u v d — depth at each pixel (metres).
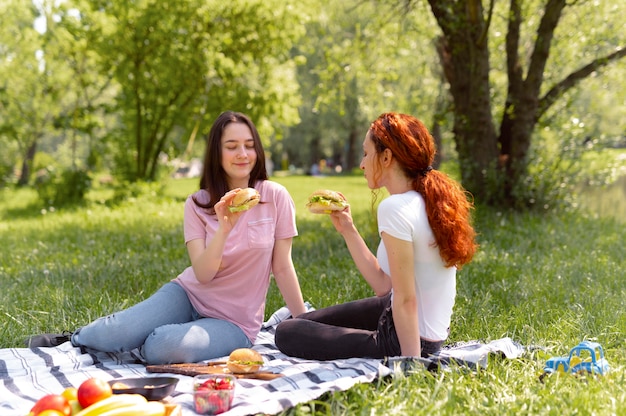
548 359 3.77
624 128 13.04
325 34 15.66
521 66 12.30
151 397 3.17
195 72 18.12
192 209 4.23
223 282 4.17
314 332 3.90
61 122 20.33
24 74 22.56
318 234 10.24
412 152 3.56
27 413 3.01
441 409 3.03
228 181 4.23
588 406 3.04
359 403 3.13
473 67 11.73
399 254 3.42
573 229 10.02
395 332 3.63
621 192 18.95
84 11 17.58
